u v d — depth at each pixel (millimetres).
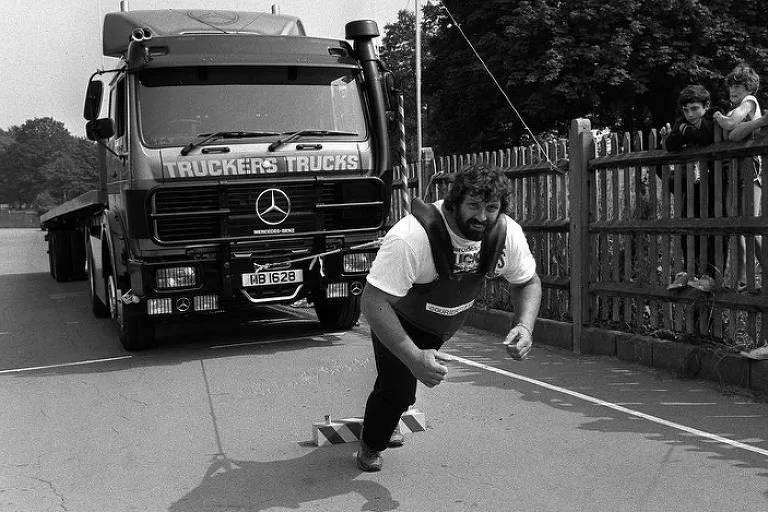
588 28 29438
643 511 3848
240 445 5094
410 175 11156
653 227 6746
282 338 8945
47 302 13320
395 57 37094
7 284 16781
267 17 9477
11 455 5066
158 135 7652
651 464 4473
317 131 8031
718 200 6145
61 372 7539
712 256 6340
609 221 7266
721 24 29531
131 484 4473
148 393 6559
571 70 29094
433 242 3699
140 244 7590
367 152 8242
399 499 4105
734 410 5449
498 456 4691
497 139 32469
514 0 29969
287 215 7902
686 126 6250
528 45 29359
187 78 7859
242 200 7770
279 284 7910
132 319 8273
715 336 6266
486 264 3832
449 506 3992
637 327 7062
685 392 5949
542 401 5844
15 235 54156
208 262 7711
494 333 8742
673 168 6609
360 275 8180
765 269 5754
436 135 34719
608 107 30562
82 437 5402
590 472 4383
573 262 7582
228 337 9141
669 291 6613
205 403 6168
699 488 4105
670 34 29328
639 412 5484
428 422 5406
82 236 16500
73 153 119812
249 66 7988
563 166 7781
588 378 6504
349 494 4191
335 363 7473
